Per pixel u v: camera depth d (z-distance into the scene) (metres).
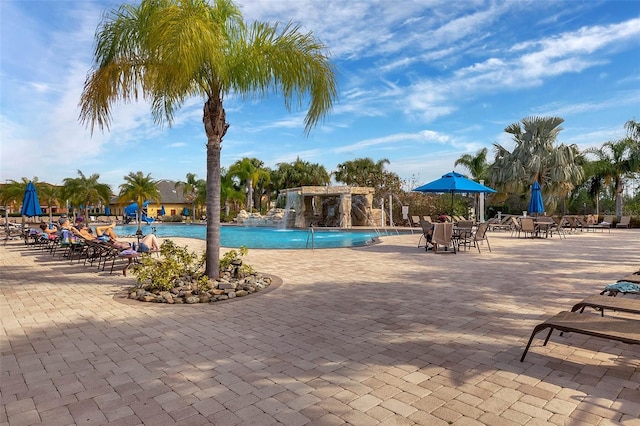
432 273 8.79
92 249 11.78
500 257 11.47
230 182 47.56
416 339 4.40
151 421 2.72
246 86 7.28
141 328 4.91
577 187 34.34
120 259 11.41
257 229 31.31
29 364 3.79
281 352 4.05
